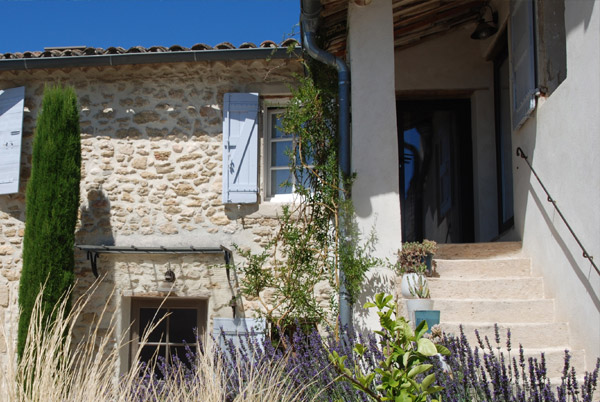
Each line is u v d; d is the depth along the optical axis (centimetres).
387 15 619
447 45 827
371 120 606
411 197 850
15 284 774
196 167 776
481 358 500
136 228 771
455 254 662
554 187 550
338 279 603
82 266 770
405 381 287
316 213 649
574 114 500
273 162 793
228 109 772
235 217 762
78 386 338
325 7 632
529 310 552
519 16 628
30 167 798
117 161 785
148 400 380
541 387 359
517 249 652
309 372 412
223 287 752
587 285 484
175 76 793
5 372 330
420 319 520
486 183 802
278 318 661
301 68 774
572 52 502
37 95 811
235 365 411
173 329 771
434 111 860
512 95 663
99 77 800
